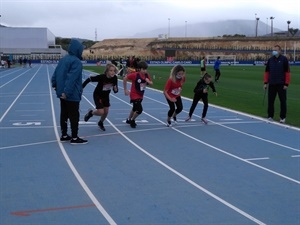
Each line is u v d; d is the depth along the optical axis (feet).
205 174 21.18
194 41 445.78
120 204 16.79
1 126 34.63
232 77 119.03
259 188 19.04
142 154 25.34
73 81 26.53
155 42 451.12
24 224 14.75
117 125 35.60
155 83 89.30
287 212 16.14
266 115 41.96
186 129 34.19
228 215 15.75
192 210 16.21
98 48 475.31
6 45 334.24
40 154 24.97
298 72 156.97
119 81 95.50
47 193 18.03
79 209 16.22
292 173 21.61
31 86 80.12
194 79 106.11
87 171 21.47
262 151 26.61
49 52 332.19
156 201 17.17
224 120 39.09
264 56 394.11
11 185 19.08
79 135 31.04
